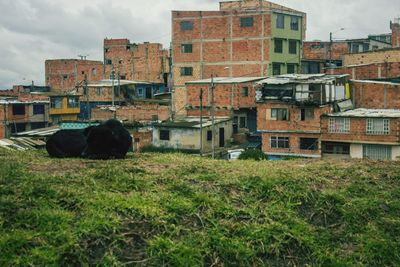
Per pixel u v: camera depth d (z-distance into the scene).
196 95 49.38
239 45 53.88
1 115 50.53
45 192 8.97
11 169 10.53
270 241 8.24
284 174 10.84
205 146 40.84
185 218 8.55
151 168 11.32
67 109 57.06
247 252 7.85
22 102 52.28
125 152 12.97
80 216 8.22
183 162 12.30
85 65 76.81
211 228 8.34
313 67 58.16
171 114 52.06
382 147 35.84
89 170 10.77
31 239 7.37
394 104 41.28
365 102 42.56
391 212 9.61
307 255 8.12
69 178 9.97
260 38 52.72
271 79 41.22
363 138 36.25
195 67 56.03
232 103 47.75
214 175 10.62
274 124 39.75
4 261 6.85
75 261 7.16
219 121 43.03
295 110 38.81
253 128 47.84
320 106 37.66
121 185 9.66
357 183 10.81
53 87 78.50
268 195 9.73
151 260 7.40
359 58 53.56
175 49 56.91
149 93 65.81
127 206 8.50
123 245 7.66
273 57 52.69
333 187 10.48
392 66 47.75
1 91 74.88
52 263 6.98
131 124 42.72
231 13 54.03
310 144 38.62
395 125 34.97
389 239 8.62
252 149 37.75
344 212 9.30
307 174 11.09
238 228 8.40
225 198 9.45
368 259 8.13
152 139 42.12
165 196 9.20
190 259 7.46
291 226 8.68
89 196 8.90
